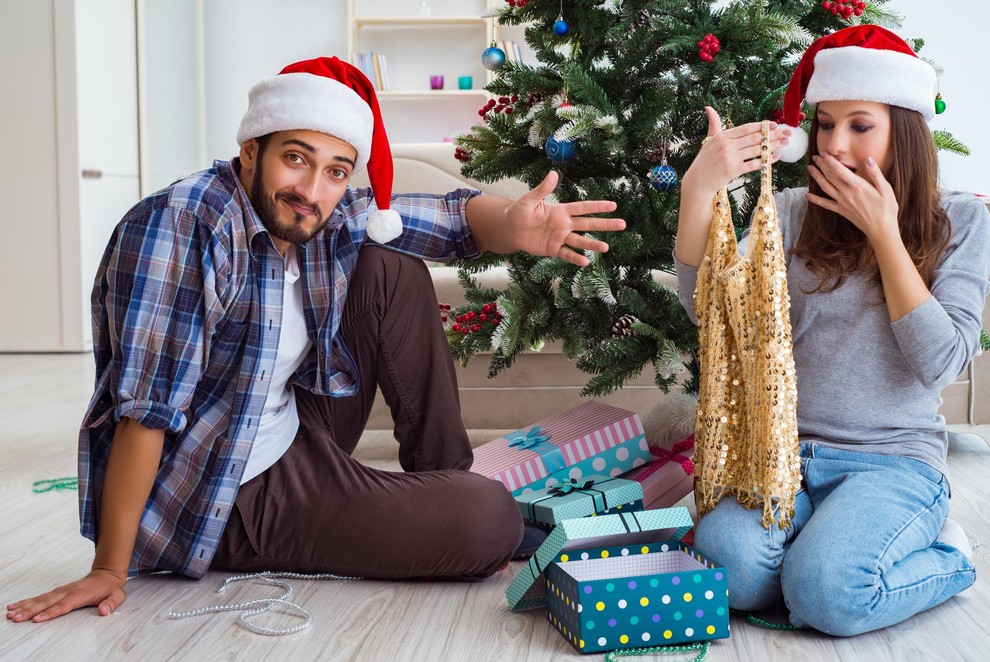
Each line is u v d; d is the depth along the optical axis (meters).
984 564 1.50
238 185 1.36
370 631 1.25
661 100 1.85
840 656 1.17
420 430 1.58
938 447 1.38
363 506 1.41
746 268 1.34
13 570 1.49
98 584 1.32
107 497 1.32
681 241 1.42
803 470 1.38
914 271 1.30
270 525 1.43
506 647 1.20
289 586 1.39
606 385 1.95
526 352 2.56
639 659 1.17
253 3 6.10
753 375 1.34
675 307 1.93
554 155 1.89
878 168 1.34
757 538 1.29
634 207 1.97
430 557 1.41
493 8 2.09
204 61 6.12
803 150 1.44
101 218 4.79
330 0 6.09
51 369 4.01
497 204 1.53
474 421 2.62
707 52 1.78
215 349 1.37
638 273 1.98
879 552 1.21
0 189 4.55
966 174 5.30
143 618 1.28
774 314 1.30
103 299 1.35
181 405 1.32
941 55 5.27
